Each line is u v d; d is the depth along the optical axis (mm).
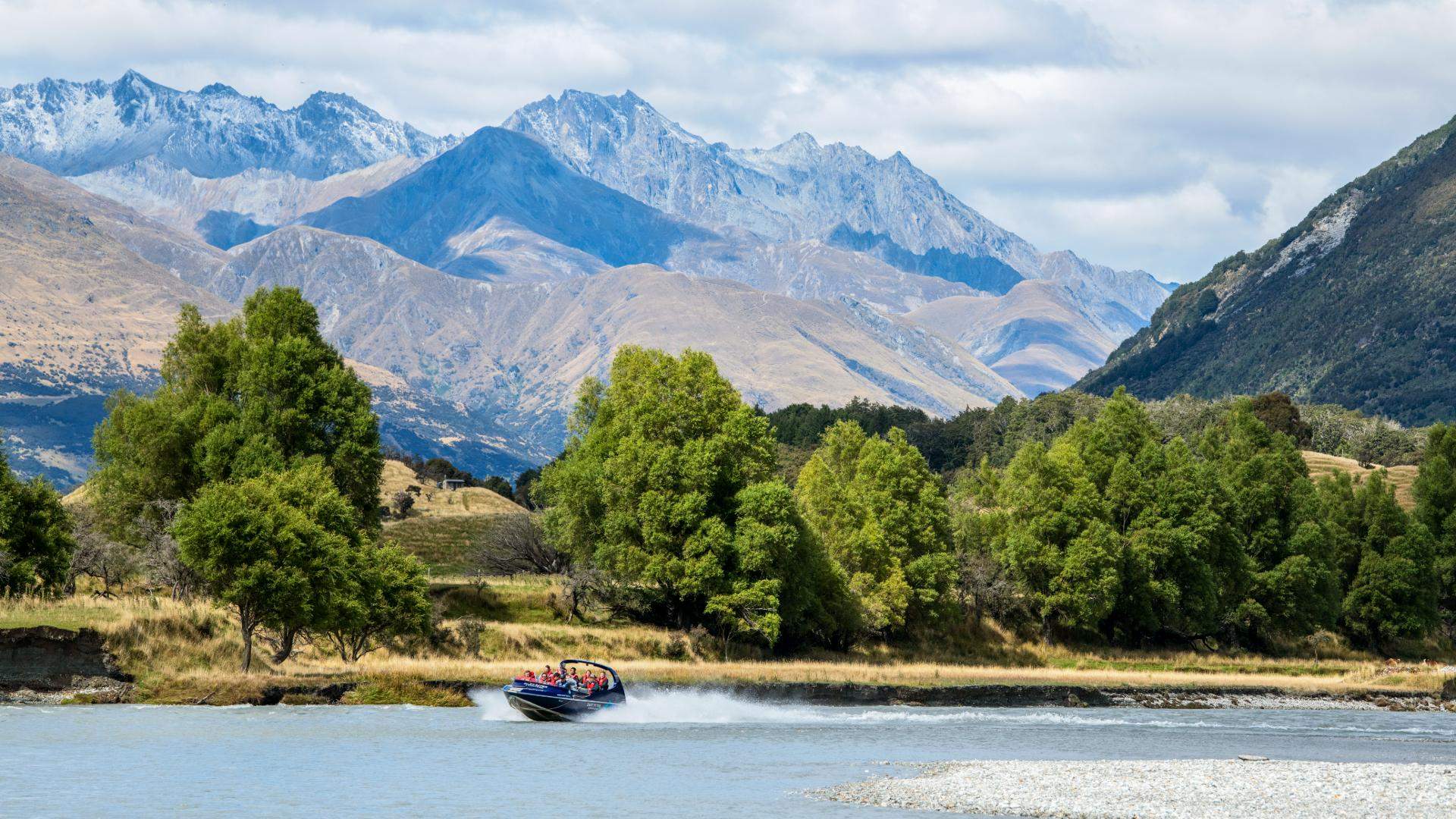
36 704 135250
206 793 92500
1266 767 111125
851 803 93625
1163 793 97188
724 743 130125
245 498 153875
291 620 152250
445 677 161875
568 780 102750
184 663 148875
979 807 92062
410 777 102375
